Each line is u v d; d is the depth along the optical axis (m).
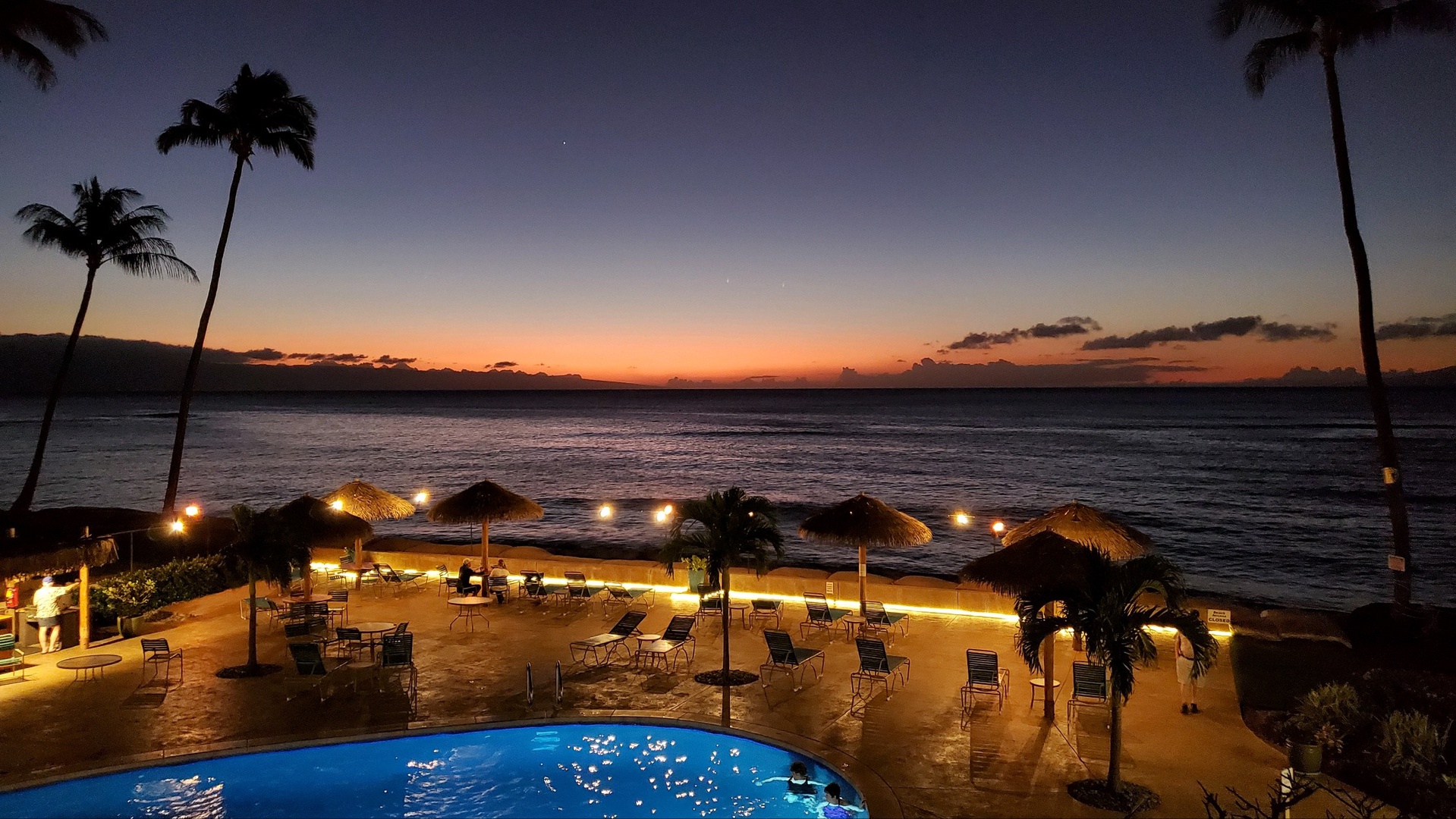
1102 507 49.88
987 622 16.80
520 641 15.54
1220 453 82.38
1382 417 16.81
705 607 17.77
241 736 11.03
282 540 13.48
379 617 17.30
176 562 18.58
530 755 10.93
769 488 59.22
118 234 25.77
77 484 58.00
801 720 11.62
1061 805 9.18
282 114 25.84
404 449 89.19
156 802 9.74
